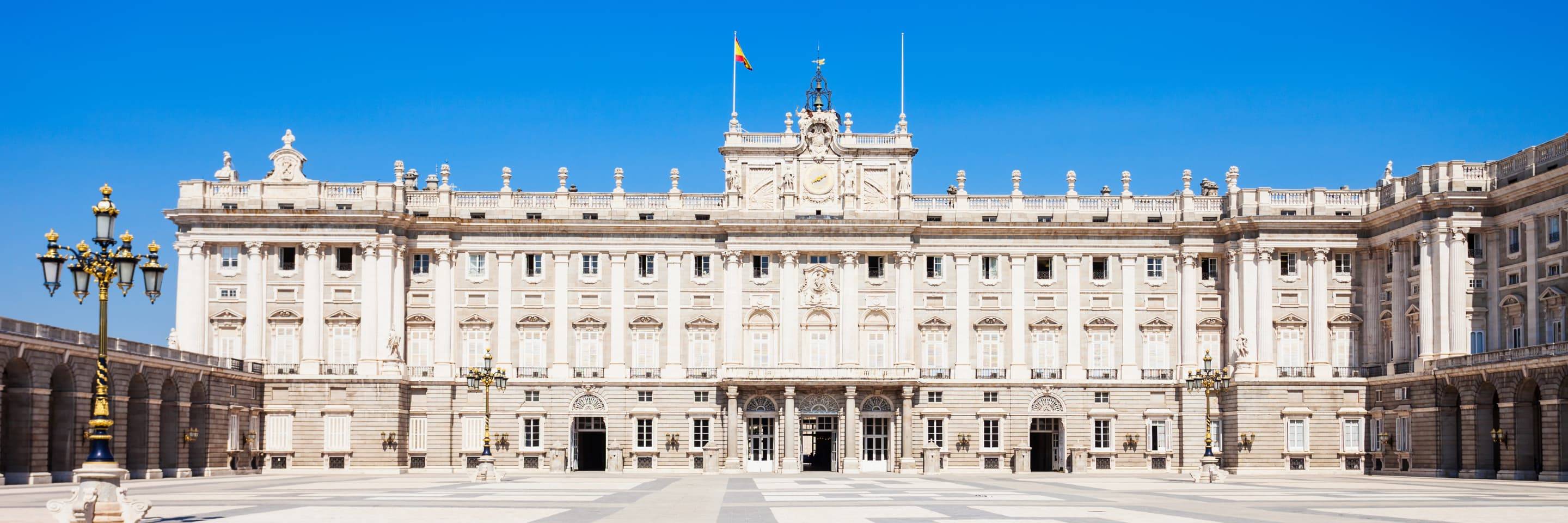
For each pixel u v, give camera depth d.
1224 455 113.56
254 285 111.88
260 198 112.50
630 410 113.94
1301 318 113.12
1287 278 113.50
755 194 115.94
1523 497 65.12
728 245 115.06
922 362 115.69
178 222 112.19
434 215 114.94
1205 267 116.50
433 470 112.12
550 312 115.06
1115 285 116.38
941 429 114.75
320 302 112.06
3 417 80.56
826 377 112.19
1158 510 53.38
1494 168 103.25
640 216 116.19
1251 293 112.94
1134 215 117.19
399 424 110.75
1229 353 114.56
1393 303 110.00
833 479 93.56
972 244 116.38
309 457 110.31
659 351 115.19
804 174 116.06
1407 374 105.69
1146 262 116.62
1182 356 115.38
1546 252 96.62
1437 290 102.94
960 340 115.44
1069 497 64.19
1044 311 116.25
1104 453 114.19
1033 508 54.06
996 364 115.88
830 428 116.69
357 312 112.19
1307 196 114.31
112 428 90.12
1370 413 111.56
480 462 89.00
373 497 63.47
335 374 111.44
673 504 57.56
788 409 111.56
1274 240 113.00
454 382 113.50
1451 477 100.31
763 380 111.50
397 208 113.44
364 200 112.44
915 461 112.50
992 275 116.62
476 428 113.25
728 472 110.25
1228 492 70.69
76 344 84.94
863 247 115.31
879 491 71.31
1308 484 84.25
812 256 115.81
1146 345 116.06
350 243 111.94
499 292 114.81
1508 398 93.62
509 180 117.06
